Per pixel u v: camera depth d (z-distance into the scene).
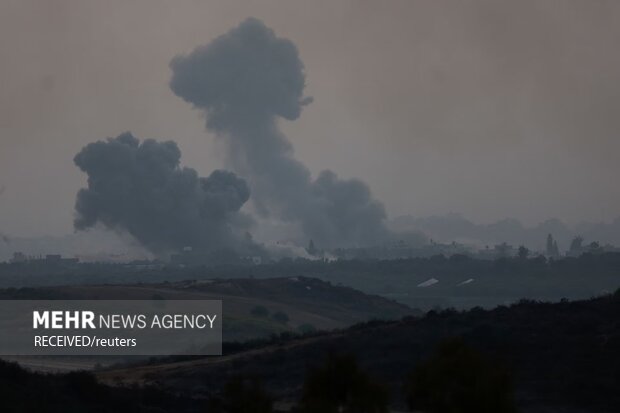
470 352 90.31
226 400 102.38
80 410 129.62
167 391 166.75
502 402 86.94
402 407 146.62
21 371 136.50
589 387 158.50
